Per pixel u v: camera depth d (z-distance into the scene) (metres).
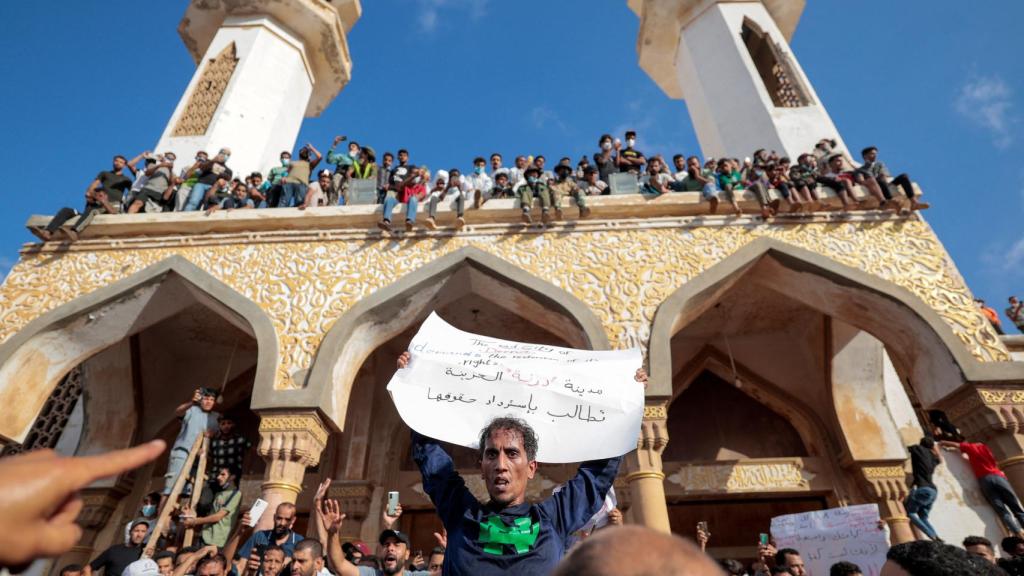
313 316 6.32
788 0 12.16
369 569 3.67
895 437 7.87
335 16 12.77
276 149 11.04
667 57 13.59
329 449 8.45
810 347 8.77
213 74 11.28
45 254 6.89
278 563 3.63
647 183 7.54
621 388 2.78
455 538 1.92
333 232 6.96
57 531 0.56
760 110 10.12
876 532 5.02
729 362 9.02
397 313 6.54
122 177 7.65
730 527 8.12
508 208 6.93
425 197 7.30
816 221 6.76
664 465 8.20
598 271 6.53
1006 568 3.35
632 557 0.70
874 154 7.17
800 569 4.20
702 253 6.61
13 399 6.01
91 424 8.51
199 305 8.15
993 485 6.63
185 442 5.79
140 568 4.07
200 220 6.98
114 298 6.47
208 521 5.34
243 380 9.22
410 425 2.58
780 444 8.63
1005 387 5.46
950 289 6.12
